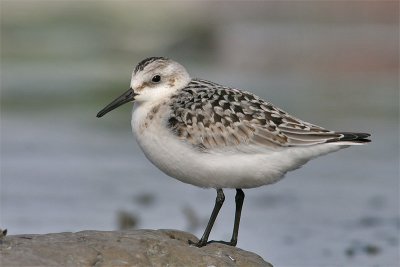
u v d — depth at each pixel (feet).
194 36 101.91
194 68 90.02
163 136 30.32
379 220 42.63
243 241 38.88
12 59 93.66
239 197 31.58
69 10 113.50
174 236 30.19
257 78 83.82
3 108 71.61
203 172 30.25
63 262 26.27
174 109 30.63
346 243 38.42
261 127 30.19
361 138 30.40
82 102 73.72
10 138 61.67
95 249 27.14
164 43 102.06
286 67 89.35
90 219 42.32
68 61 93.97
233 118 30.25
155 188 49.26
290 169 30.76
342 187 49.24
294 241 39.01
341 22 101.45
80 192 47.55
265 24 103.55
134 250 27.45
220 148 30.01
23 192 47.19
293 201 46.34
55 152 57.82
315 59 91.81
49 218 42.27
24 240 27.71
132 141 61.98
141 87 31.35
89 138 62.49
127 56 97.86
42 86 79.05
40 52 96.68
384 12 100.48
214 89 31.40
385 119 65.92
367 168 53.78
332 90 77.61
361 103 71.77
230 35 101.71
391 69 87.40
